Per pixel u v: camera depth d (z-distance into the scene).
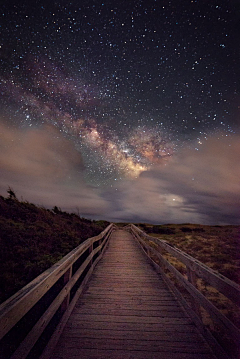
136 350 2.20
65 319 2.72
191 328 2.65
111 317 2.94
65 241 6.82
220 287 1.88
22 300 1.53
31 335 1.76
